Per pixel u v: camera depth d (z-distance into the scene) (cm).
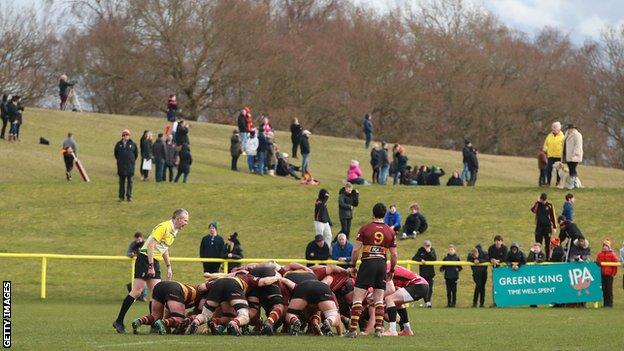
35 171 11094
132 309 5709
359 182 11319
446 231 9019
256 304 3728
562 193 9919
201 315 3675
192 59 19925
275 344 3234
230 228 9312
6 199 9838
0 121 13775
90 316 5016
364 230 3625
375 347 3209
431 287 6644
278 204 10069
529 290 6606
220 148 14288
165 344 3203
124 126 14962
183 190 10412
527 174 14850
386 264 3641
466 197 10138
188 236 9012
